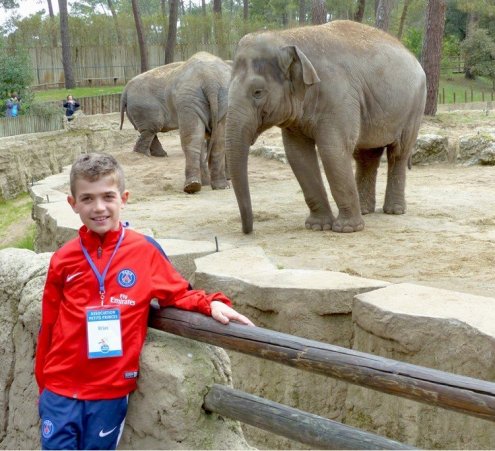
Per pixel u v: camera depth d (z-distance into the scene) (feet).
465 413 8.53
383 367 9.09
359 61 27.55
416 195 38.06
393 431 15.44
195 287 18.83
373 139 29.09
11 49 104.01
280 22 176.45
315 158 28.68
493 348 12.98
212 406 10.75
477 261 22.77
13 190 70.90
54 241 28.89
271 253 24.41
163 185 47.70
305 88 26.14
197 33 138.51
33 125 81.20
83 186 10.11
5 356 13.97
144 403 10.84
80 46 135.74
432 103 69.00
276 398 17.72
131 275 10.25
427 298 15.17
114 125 93.09
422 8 149.48
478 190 39.27
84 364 10.13
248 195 27.32
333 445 9.54
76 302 10.19
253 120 26.18
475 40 157.48
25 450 13.30
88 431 10.17
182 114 45.42
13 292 13.83
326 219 28.66
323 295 16.79
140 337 10.39
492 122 64.54
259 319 17.71
